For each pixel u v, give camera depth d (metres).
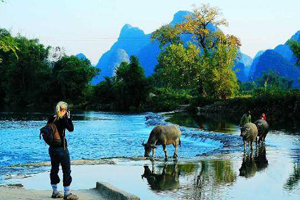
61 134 8.00
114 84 80.06
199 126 32.97
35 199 7.91
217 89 61.91
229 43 72.06
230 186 10.43
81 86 83.69
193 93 77.75
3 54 93.62
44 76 84.62
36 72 85.06
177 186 10.45
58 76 81.56
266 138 23.61
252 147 18.95
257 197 9.23
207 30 71.00
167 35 78.50
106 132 31.44
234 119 42.56
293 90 51.34
